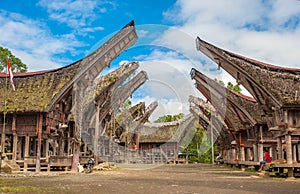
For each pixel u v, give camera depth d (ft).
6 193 30.83
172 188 36.24
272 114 62.90
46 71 78.69
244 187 37.76
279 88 58.54
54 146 77.15
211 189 35.24
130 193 31.09
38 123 69.05
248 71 62.13
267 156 68.90
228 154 112.88
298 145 67.31
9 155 73.87
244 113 78.74
